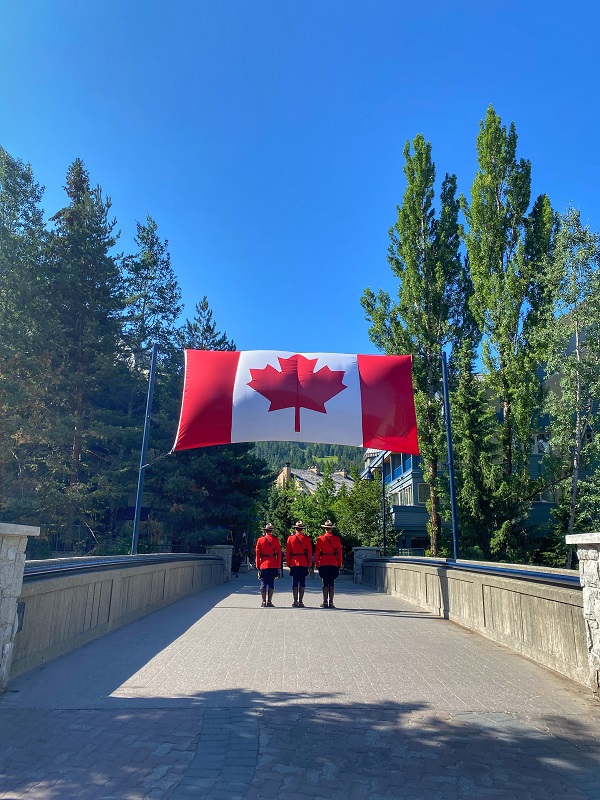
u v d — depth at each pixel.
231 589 19.91
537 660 7.29
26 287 26.14
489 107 27.17
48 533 26.92
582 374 23.45
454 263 28.53
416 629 9.95
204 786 3.81
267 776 3.97
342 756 4.30
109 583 9.42
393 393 12.90
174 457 31.17
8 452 26.16
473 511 24.72
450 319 28.42
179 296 41.69
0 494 26.22
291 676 6.48
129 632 9.35
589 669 5.91
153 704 5.43
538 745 4.55
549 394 24.83
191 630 9.58
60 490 27.36
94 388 28.22
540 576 7.12
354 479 37.41
